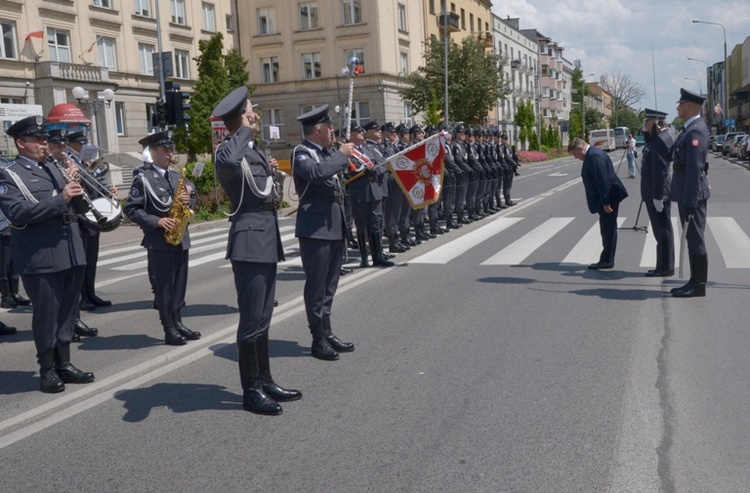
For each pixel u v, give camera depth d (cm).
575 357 612
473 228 1544
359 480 404
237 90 506
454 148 1545
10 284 967
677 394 519
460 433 463
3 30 3294
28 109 2434
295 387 566
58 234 584
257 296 514
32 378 631
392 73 4672
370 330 729
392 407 514
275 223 526
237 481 409
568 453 428
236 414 514
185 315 845
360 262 1149
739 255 1069
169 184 736
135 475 422
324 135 622
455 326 730
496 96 4344
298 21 4700
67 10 3584
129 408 536
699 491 381
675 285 884
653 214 935
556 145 7894
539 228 1490
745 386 532
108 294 1021
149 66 4141
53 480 420
